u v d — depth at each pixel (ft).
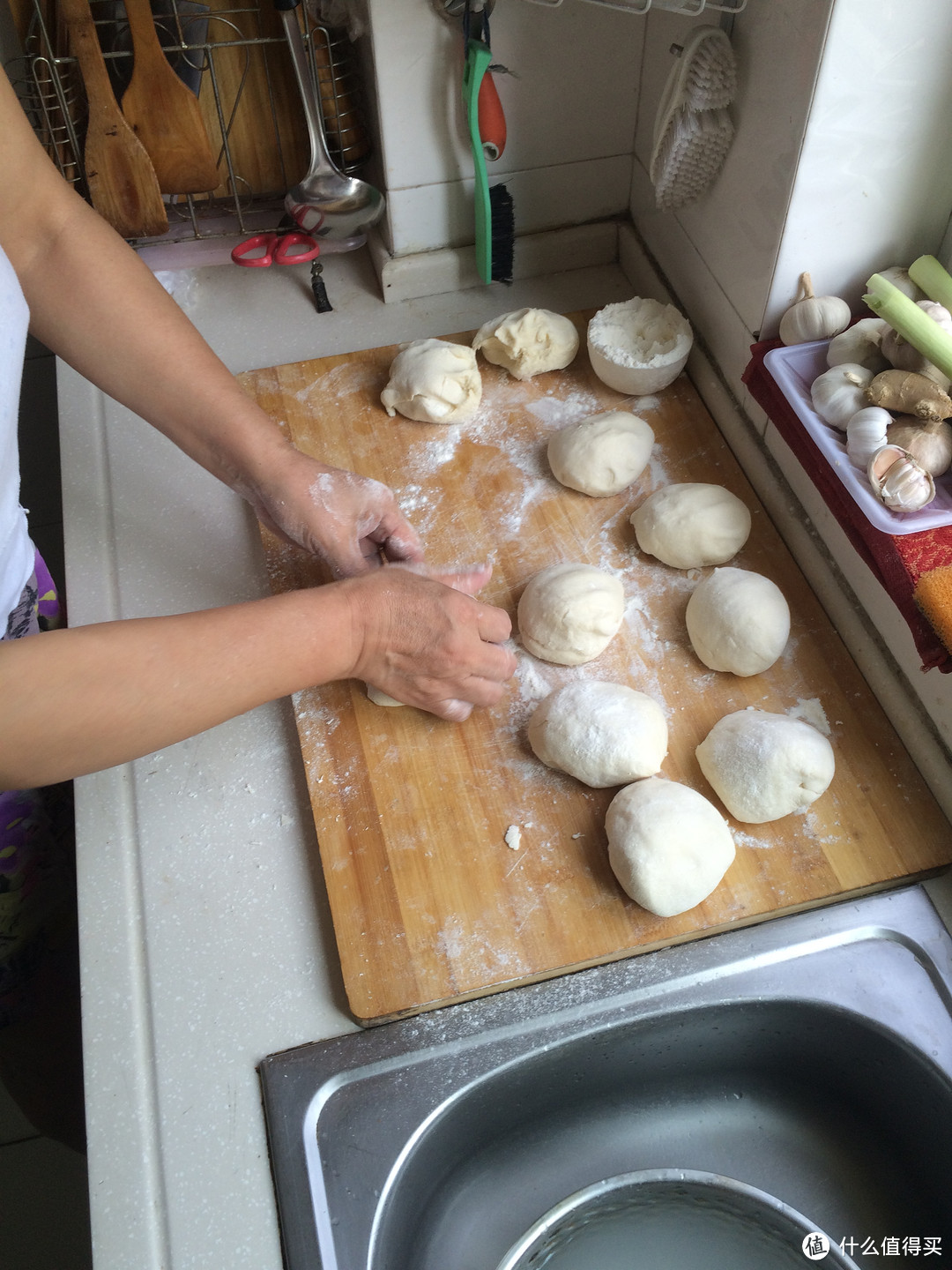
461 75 2.98
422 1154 2.10
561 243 3.49
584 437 2.84
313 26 3.09
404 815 2.38
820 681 2.54
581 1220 2.36
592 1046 2.21
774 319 2.74
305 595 2.17
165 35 3.14
